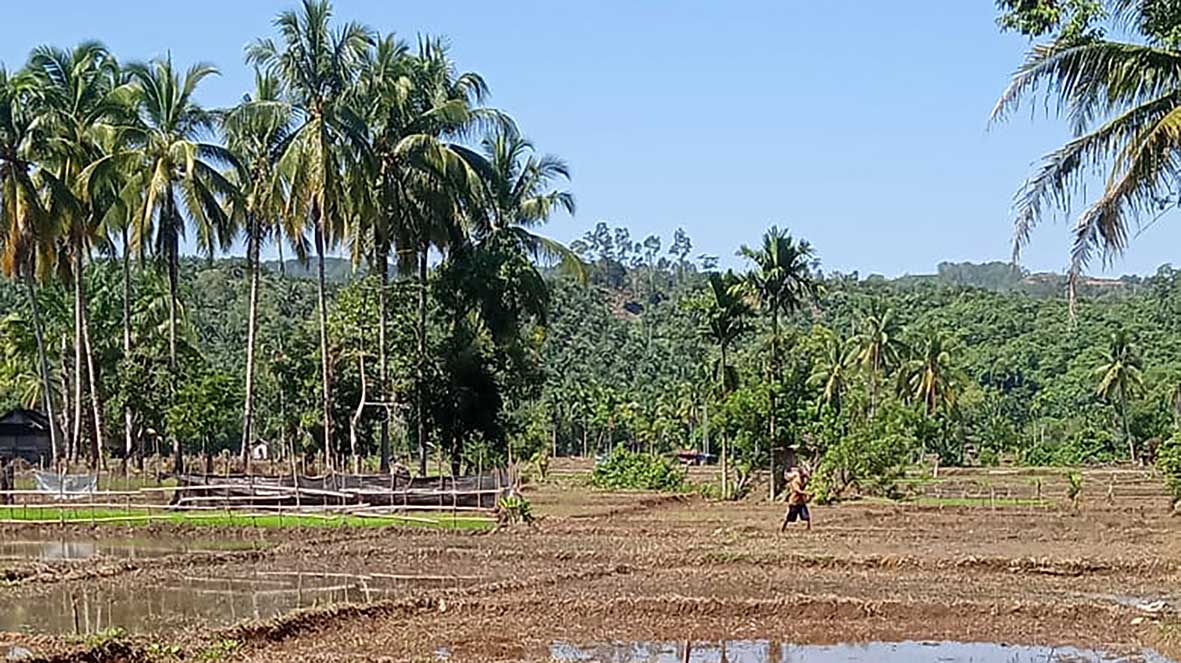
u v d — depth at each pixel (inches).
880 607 943.7
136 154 2076.8
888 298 5826.8
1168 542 1441.9
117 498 1827.0
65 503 1831.9
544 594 1031.0
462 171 2097.7
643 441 4468.5
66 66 2140.7
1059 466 4020.7
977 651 818.2
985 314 5339.6
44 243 1995.6
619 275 7519.7
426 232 2142.0
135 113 2159.2
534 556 1327.5
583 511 1991.9
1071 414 4537.4
